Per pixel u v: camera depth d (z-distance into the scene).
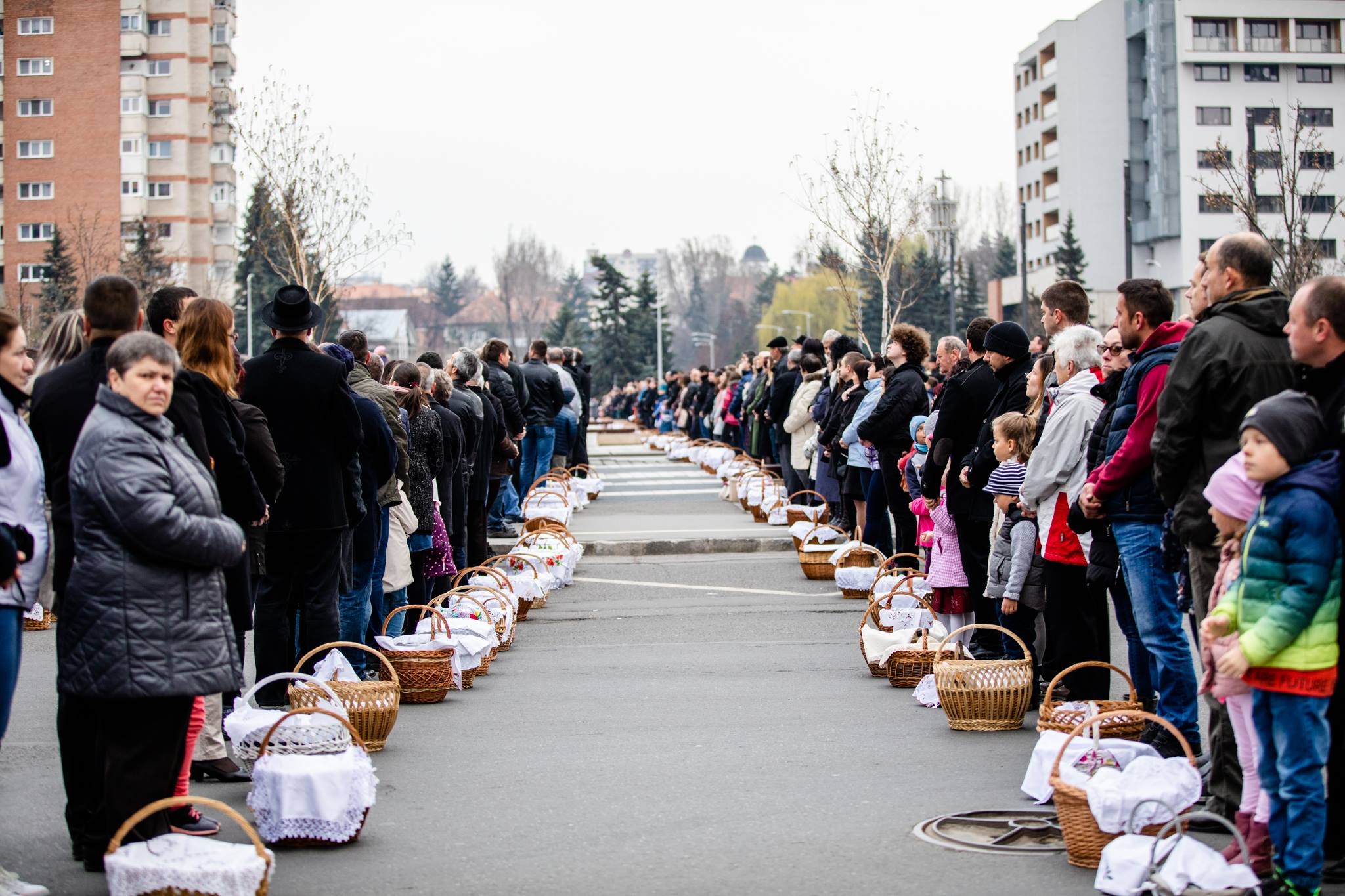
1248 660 5.13
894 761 7.97
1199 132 82.12
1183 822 5.41
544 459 21.73
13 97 86.25
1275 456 5.15
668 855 6.23
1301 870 5.20
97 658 5.64
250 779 7.62
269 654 9.00
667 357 105.88
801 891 5.70
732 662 11.56
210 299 7.62
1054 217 95.88
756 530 20.33
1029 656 8.79
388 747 8.53
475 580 12.58
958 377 10.44
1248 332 6.13
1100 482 7.34
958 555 10.35
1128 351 7.70
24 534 5.78
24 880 5.98
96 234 82.38
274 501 8.33
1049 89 94.56
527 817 6.92
